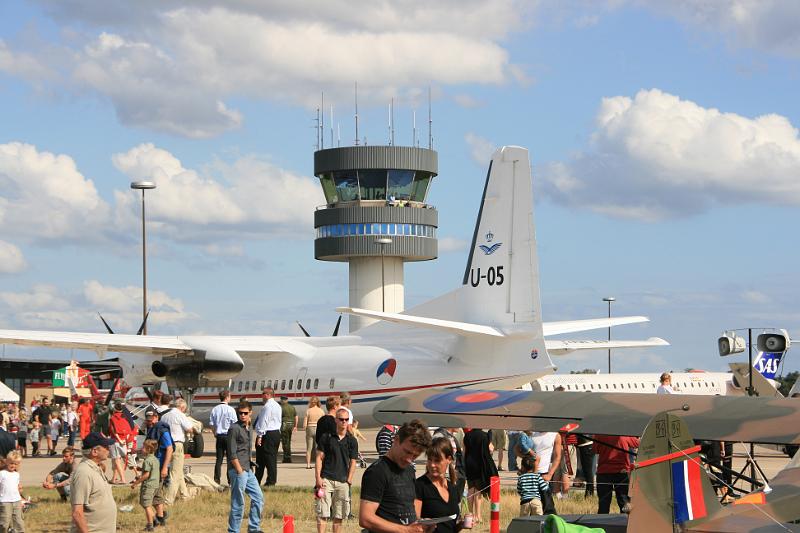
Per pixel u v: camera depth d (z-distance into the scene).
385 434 20.09
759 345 25.48
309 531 19.22
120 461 26.61
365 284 65.19
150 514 19.03
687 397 11.80
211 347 34.09
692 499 10.39
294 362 35.06
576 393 12.61
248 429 17.19
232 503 16.91
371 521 9.79
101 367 62.34
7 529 16.97
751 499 10.81
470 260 29.80
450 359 29.98
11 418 39.78
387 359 31.73
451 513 10.66
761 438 10.32
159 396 25.02
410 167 63.69
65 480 23.52
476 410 12.56
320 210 65.19
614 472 17.00
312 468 31.05
